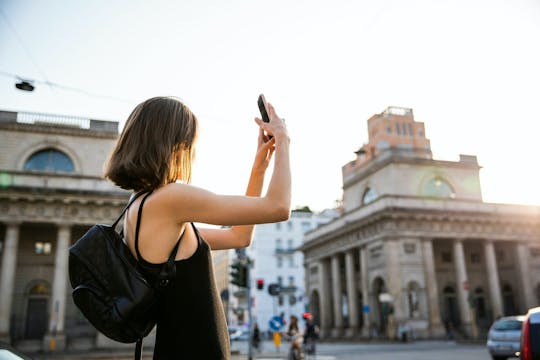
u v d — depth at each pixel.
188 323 1.59
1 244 38.84
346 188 60.59
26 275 39.44
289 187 1.77
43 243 40.44
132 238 1.63
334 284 58.09
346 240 55.31
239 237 2.26
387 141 57.00
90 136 42.34
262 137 2.27
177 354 1.56
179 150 1.78
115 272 1.54
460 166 54.25
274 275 85.19
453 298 51.75
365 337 48.53
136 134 1.73
